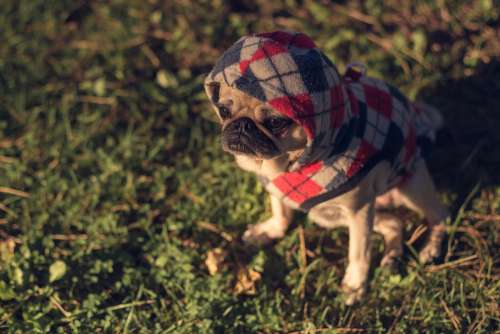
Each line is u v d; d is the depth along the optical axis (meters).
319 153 1.28
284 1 1.95
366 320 1.47
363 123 1.32
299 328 1.47
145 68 1.85
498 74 1.81
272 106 1.19
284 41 1.23
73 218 1.61
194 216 1.61
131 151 1.70
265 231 1.59
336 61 1.81
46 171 1.67
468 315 1.46
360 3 1.94
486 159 1.70
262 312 1.48
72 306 1.49
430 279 1.51
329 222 1.48
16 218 1.62
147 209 1.62
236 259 1.56
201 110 1.78
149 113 1.78
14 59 1.85
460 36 1.87
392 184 1.47
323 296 1.52
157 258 1.56
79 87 1.81
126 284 1.51
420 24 1.89
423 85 1.79
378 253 1.58
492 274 1.52
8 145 1.72
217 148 1.71
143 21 1.92
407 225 1.61
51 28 1.92
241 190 1.64
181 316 1.47
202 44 1.89
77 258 1.54
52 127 1.75
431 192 1.53
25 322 1.46
